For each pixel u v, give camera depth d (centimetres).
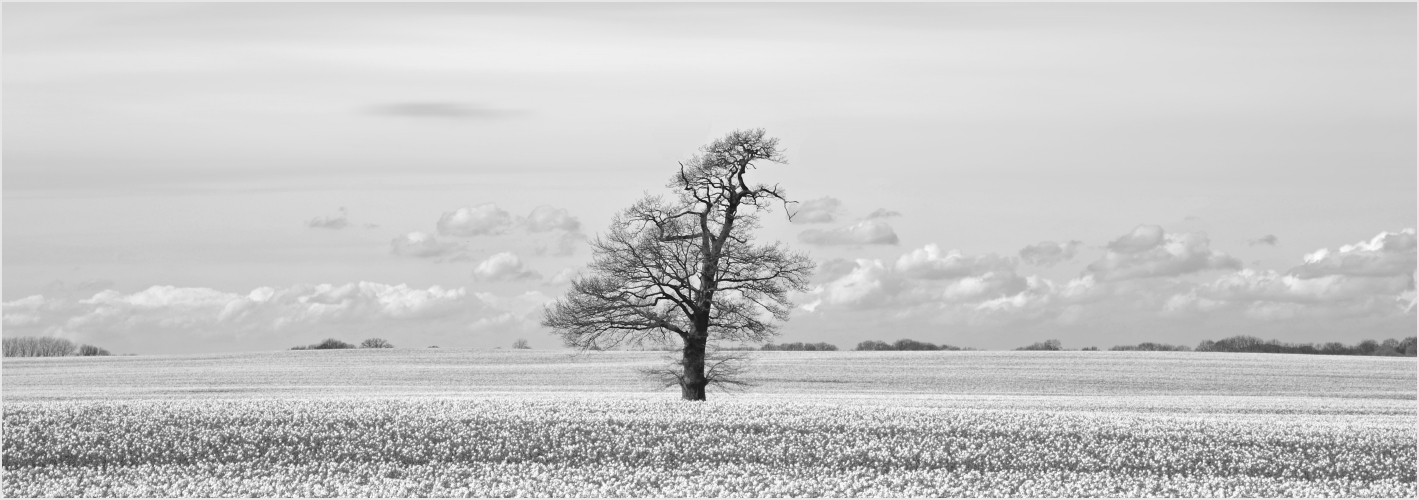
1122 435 3288
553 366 9200
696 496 2392
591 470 2694
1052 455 2938
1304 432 3438
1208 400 5572
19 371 8700
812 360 9669
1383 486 2634
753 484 2538
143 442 2938
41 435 2981
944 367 8825
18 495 2361
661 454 2900
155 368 9069
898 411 3844
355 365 9400
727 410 3778
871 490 2481
